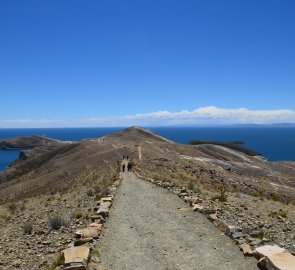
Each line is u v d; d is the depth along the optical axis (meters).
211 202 21.89
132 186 33.28
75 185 46.88
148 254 12.58
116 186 32.69
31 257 13.09
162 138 197.38
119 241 14.18
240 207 21.28
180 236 14.58
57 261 11.33
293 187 81.00
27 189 74.25
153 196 25.84
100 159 82.00
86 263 10.90
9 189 81.00
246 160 135.12
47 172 98.25
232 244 13.04
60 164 101.25
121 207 21.66
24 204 37.97
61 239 15.13
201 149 138.38
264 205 24.08
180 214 18.75
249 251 11.73
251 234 13.86
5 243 16.17
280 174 107.62
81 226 17.17
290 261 10.06
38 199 40.72
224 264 11.26
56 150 143.88
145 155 84.00
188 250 12.80
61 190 46.56
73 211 22.75
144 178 40.12
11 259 13.13
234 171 93.75
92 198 28.12
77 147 131.38
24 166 138.12
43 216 23.84
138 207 21.50
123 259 12.12
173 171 55.91
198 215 18.17
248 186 56.34
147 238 14.50
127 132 194.88
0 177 133.38
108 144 123.38
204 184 43.38
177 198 24.41
